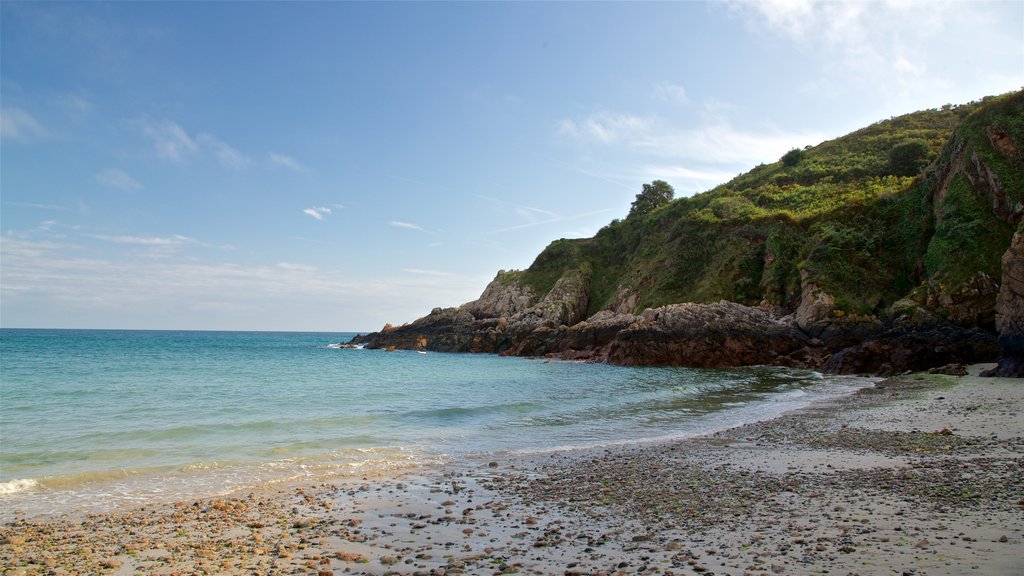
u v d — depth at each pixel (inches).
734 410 1131.3
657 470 613.0
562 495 517.7
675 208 4040.4
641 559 329.4
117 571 332.2
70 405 1129.4
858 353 1968.5
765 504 451.5
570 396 1365.7
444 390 1494.8
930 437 738.8
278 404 1186.6
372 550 367.2
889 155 3595.0
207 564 342.3
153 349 3715.6
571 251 4507.9
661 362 2434.8
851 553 313.6
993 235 2005.4
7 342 4284.0
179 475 606.2
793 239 2970.0
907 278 2458.2
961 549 308.5
